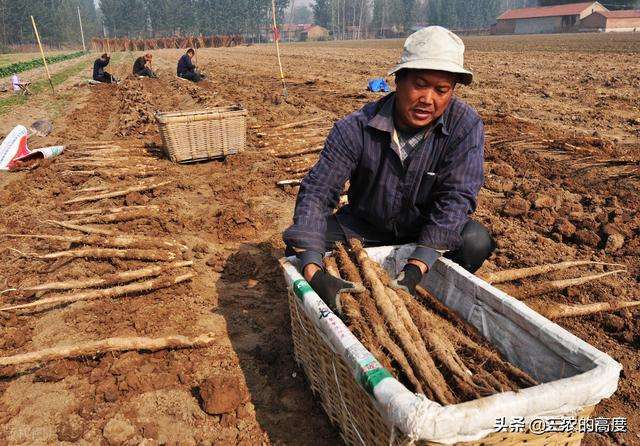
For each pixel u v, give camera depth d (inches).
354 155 119.2
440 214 114.7
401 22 5113.2
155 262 177.9
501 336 105.7
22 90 660.1
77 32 4864.7
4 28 3821.4
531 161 283.3
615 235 186.7
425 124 110.9
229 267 176.4
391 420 72.0
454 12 4881.9
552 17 3216.0
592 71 668.7
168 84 753.6
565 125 363.3
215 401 112.0
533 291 154.6
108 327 143.0
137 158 305.4
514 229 202.8
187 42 3157.0
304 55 1421.0
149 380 122.6
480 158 117.3
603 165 267.6
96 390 119.7
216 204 234.2
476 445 73.5
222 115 291.0
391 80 674.8
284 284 166.9
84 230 187.2
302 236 112.8
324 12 5502.0
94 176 277.1
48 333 142.0
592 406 79.7
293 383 123.3
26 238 201.9
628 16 2960.1
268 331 142.7
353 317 97.0
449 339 106.0
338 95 535.5
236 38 3282.5
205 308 153.5
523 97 479.8
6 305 155.9
